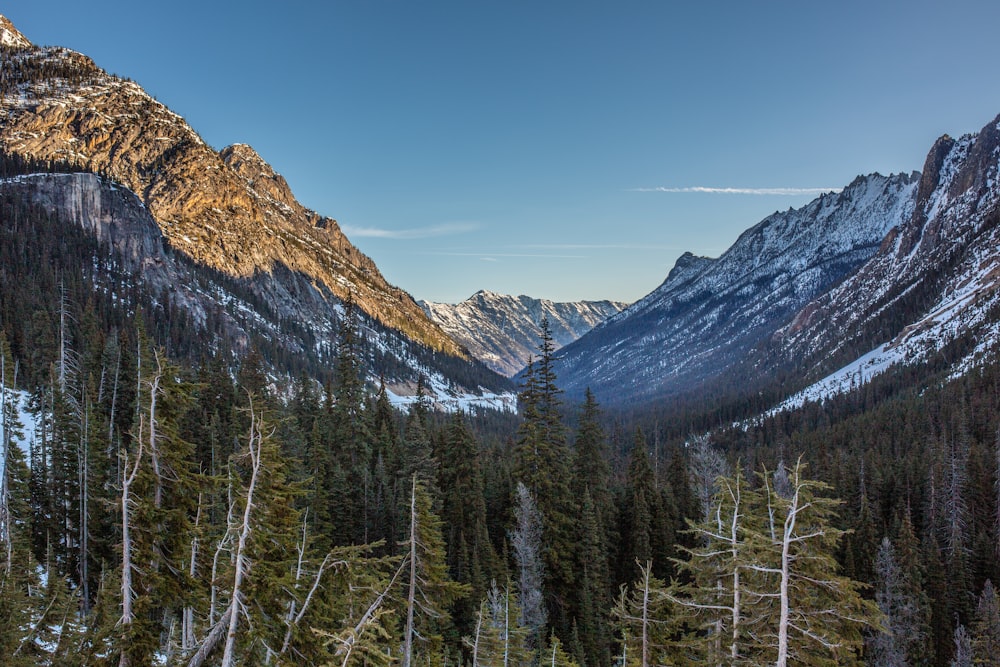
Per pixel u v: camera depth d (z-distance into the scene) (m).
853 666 15.29
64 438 42.09
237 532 14.39
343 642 13.41
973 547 56.19
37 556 39.19
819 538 15.37
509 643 28.09
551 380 44.53
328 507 44.97
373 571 18.89
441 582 20.73
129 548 15.14
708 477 53.28
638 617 22.31
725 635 17.42
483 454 64.81
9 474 37.97
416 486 20.92
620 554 50.28
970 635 43.28
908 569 46.94
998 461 65.19
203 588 16.94
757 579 16.86
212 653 14.58
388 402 68.12
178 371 16.89
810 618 14.68
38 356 73.25
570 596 42.81
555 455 43.75
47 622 22.72
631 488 52.75
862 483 61.81
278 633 14.20
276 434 43.22
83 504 36.00
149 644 14.70
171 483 16.20
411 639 20.09
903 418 121.56
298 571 16.44
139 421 15.77
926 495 65.88
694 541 52.28
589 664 39.03
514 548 43.50
